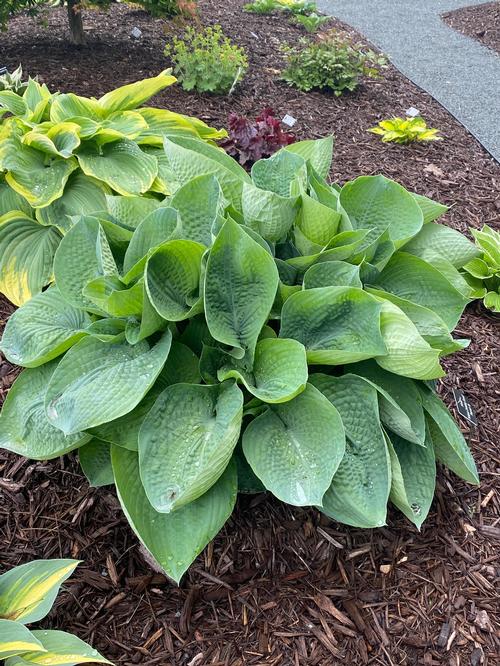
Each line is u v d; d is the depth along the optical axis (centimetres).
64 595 116
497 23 521
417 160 295
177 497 93
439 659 111
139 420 110
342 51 364
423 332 120
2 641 85
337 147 300
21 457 140
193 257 110
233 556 122
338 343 113
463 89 390
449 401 165
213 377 113
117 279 110
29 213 195
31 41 367
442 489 140
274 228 124
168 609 115
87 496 132
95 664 108
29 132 186
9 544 124
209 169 132
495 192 274
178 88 330
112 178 188
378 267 126
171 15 348
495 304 200
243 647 111
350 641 112
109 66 339
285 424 108
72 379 108
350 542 126
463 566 125
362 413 110
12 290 181
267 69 381
